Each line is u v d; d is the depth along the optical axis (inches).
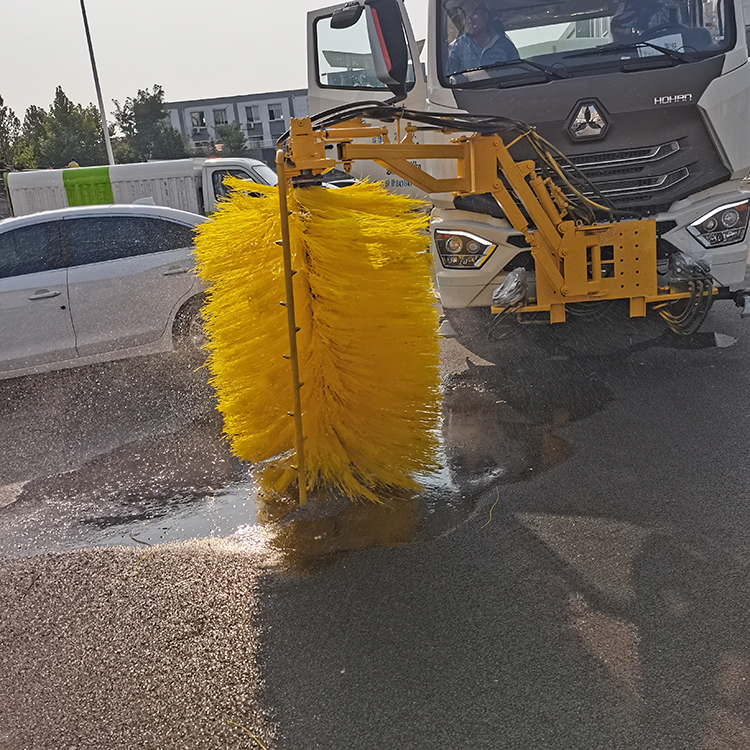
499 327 214.2
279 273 145.9
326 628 113.3
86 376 268.1
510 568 123.4
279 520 149.5
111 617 122.6
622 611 109.7
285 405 153.7
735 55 196.5
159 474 183.6
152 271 258.2
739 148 196.1
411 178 164.4
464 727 91.7
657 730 88.4
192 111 3491.6
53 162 2691.9
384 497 154.1
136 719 99.0
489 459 167.6
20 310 251.6
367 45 274.7
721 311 265.1
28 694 106.3
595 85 195.2
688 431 171.5
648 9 204.4
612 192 198.4
